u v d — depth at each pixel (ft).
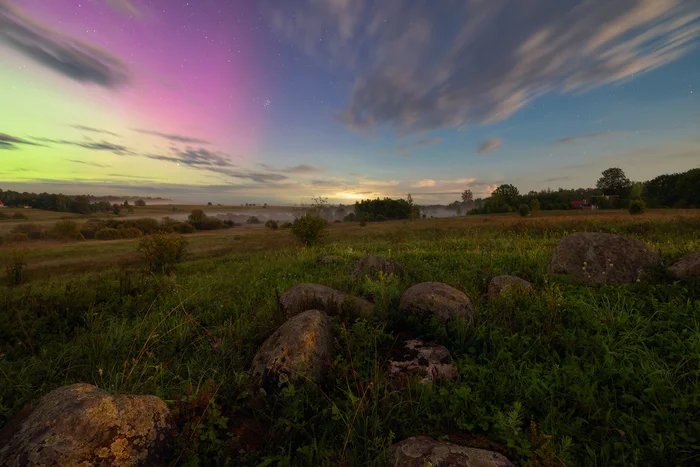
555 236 51.13
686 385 9.32
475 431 8.39
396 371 10.94
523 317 14.51
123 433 6.79
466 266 26.84
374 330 12.92
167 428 7.74
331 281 24.90
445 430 8.42
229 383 10.68
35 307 18.07
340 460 7.25
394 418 8.65
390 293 18.02
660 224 49.98
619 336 12.51
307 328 11.35
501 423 7.76
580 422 8.25
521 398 9.41
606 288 17.84
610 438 7.71
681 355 10.73
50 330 16.42
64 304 18.72
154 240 45.65
